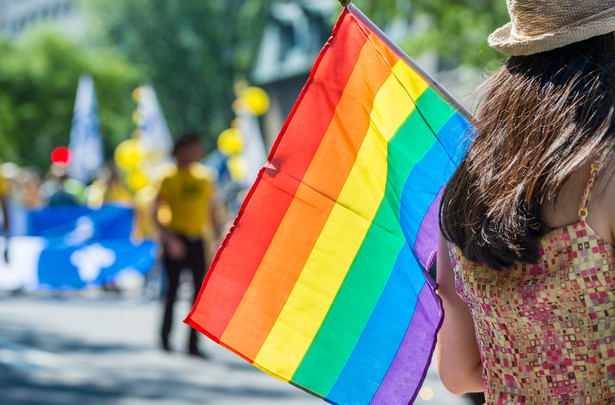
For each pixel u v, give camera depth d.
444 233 2.76
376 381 3.31
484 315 2.69
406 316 3.29
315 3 68.50
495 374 2.71
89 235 23.41
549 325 2.54
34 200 29.28
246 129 29.75
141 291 25.70
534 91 2.58
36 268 23.30
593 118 2.46
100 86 80.81
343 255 3.37
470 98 2.86
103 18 82.31
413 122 3.45
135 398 10.14
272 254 3.39
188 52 81.00
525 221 2.49
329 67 3.40
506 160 2.58
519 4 2.61
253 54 79.50
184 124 81.25
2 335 14.48
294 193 3.39
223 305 3.37
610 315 2.47
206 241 13.51
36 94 81.12
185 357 13.17
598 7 2.54
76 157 33.06
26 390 10.33
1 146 80.81
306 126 3.39
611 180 2.40
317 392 3.36
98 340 14.55
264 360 3.38
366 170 3.39
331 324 3.36
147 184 28.97
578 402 2.53
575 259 2.46
